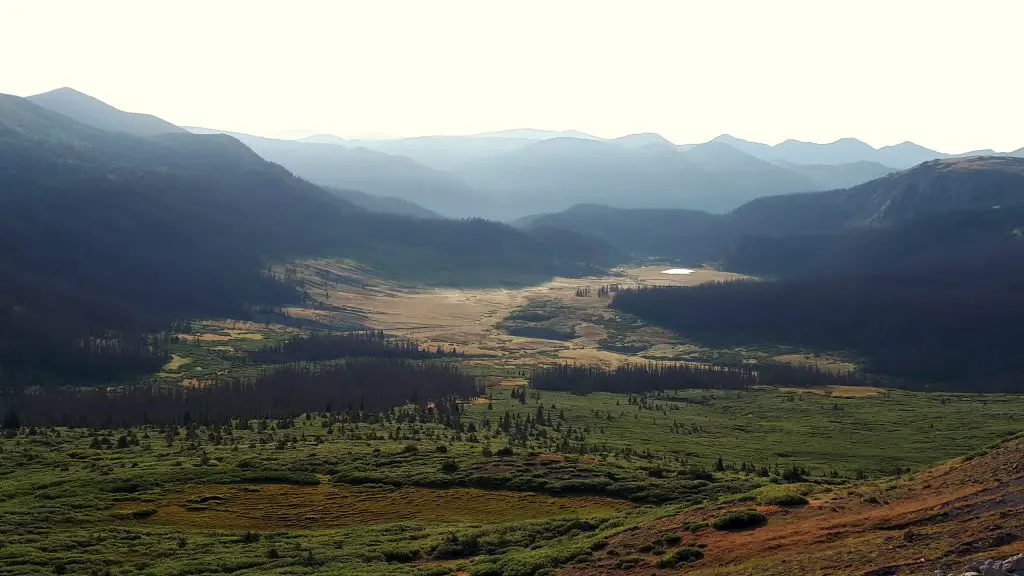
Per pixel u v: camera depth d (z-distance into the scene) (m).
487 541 71.12
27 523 84.69
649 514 70.88
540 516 87.69
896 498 57.25
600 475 103.88
